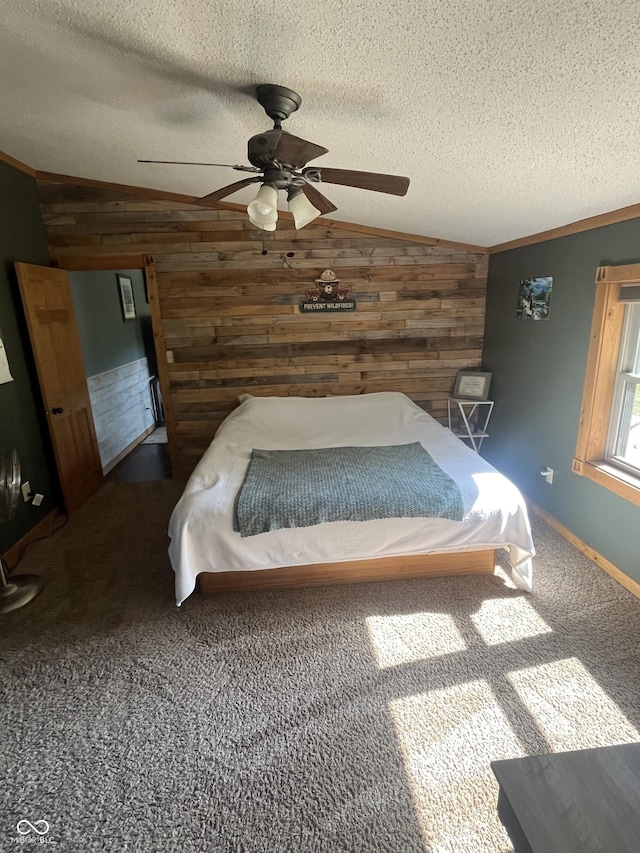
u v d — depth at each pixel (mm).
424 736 1716
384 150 2123
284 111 1691
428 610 2383
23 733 1766
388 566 2604
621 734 1700
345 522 2385
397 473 2713
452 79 1427
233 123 2086
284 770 1610
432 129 1822
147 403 6320
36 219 3621
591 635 2184
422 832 1417
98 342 4824
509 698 1860
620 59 1201
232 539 2328
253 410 3773
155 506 3768
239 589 2561
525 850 955
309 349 4121
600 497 2682
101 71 1772
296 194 1985
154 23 1380
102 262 3826
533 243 3283
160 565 2879
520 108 1551
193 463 4312
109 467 4809
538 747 1662
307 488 2527
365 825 1439
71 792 1553
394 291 4051
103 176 3500
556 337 3066
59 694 1938
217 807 1497
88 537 3277
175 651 2156
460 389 4160
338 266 3967
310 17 1220
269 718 1808
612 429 2713
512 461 3748
